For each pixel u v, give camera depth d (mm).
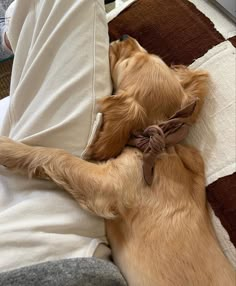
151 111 962
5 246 825
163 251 896
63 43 962
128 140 974
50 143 960
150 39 1047
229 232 892
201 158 967
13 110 1020
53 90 959
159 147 892
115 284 820
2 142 967
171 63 1025
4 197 942
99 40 963
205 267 887
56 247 850
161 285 878
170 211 928
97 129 939
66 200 923
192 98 942
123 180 931
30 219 871
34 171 943
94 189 917
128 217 933
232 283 885
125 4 1098
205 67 977
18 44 1068
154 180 947
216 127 939
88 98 929
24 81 995
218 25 1111
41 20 1008
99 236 940
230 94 925
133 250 915
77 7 945
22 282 723
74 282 748
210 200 935
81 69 937
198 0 1164
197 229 918
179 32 1019
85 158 970
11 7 1252
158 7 1053
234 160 895
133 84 968
